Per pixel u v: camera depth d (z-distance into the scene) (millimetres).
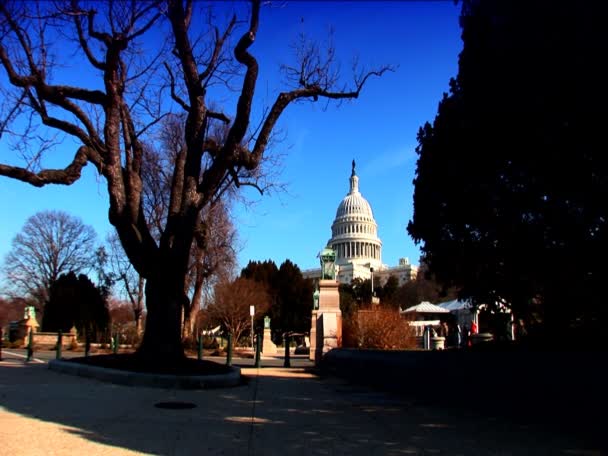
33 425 6531
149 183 30719
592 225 9891
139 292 44469
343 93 15055
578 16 8820
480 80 11031
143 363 12398
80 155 13172
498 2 10406
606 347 9312
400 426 7727
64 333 36531
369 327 23703
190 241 13633
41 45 13164
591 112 8906
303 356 40031
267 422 7754
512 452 6047
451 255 12789
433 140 12969
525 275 11516
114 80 13148
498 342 12352
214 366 13625
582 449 6156
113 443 5855
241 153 13680
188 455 5527
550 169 10031
